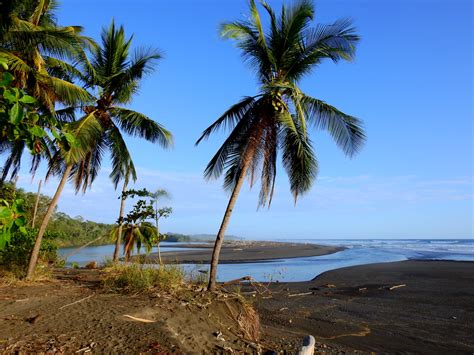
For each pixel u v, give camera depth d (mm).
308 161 10719
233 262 35625
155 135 14203
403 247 72500
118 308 6961
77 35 10914
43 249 14898
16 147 14328
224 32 10398
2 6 9992
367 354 8516
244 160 10398
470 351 8867
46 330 5719
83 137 11320
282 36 10805
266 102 10586
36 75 10883
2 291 8555
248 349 6656
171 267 9609
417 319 11922
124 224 14859
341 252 52781
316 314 12656
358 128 10562
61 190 11641
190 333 6441
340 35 10359
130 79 13289
